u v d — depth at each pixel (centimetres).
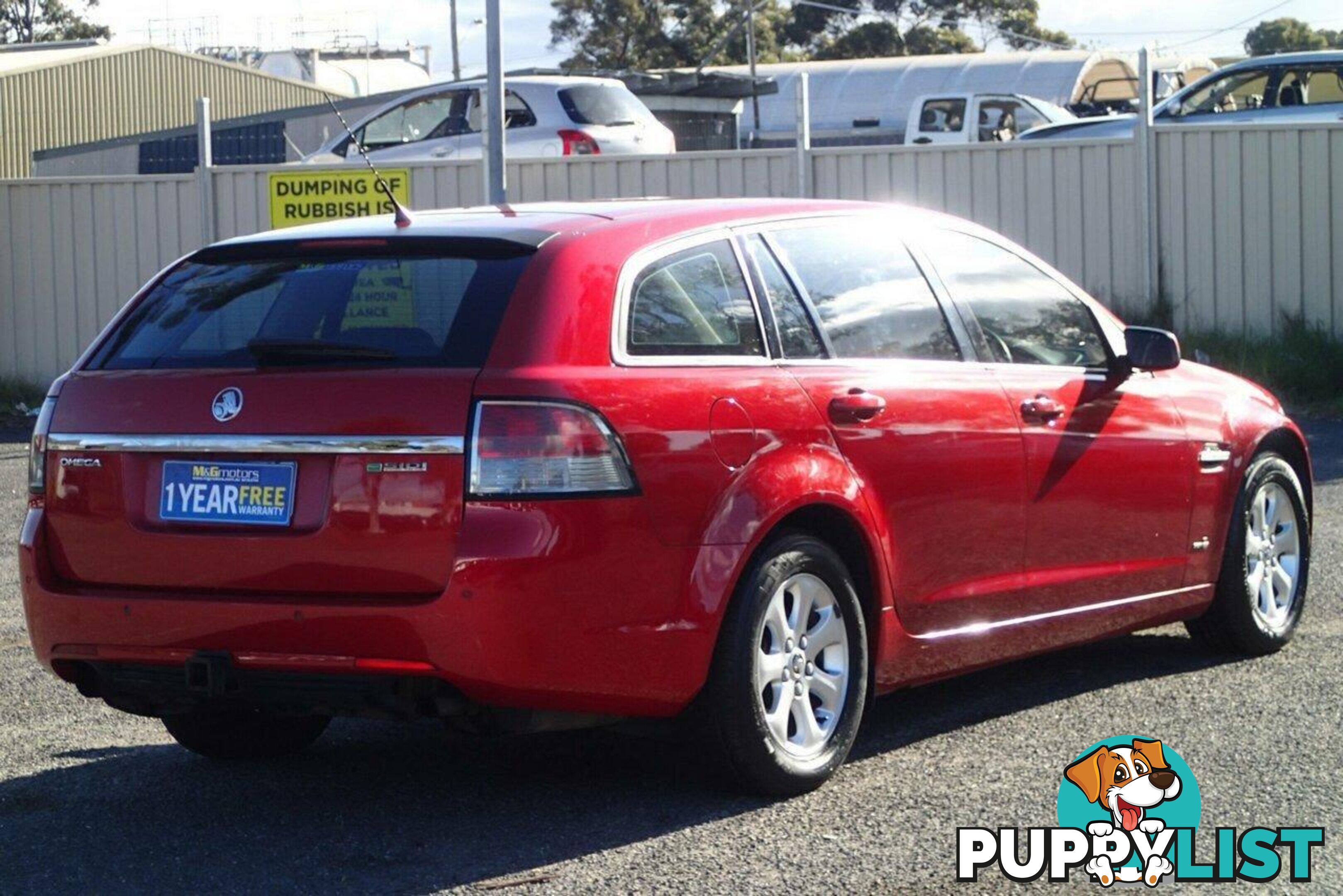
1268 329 1558
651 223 500
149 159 2792
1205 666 659
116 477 484
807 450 500
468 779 534
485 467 442
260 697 468
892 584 527
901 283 561
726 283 508
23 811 509
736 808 493
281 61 4916
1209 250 1573
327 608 448
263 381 468
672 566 464
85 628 486
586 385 454
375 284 484
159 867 455
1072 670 661
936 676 552
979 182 1627
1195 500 639
